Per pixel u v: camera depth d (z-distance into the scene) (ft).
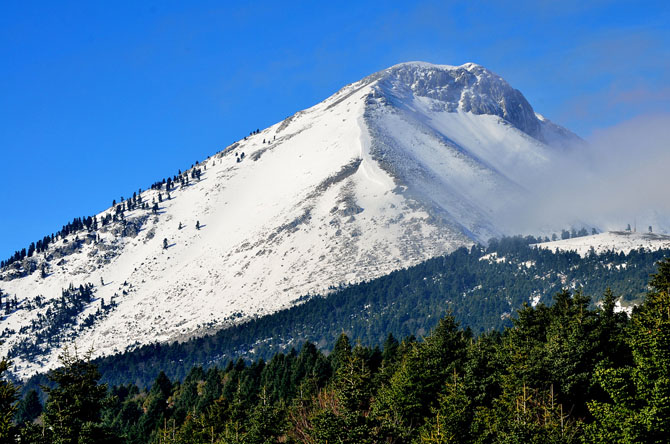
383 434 249.14
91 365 245.24
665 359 193.98
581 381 259.19
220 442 330.34
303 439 327.47
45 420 232.12
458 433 246.47
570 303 336.49
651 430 185.06
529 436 222.48
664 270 289.74
